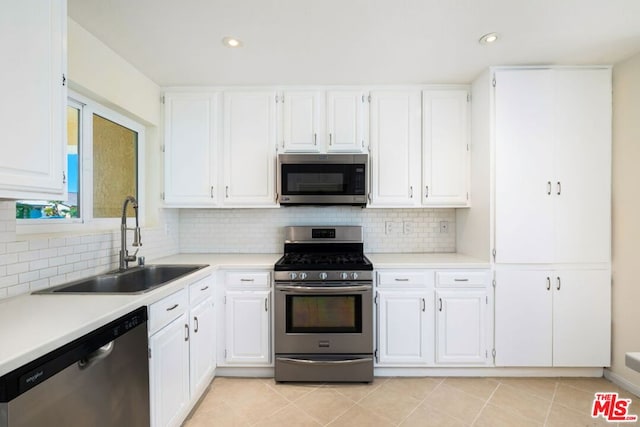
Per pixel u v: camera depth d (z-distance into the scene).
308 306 2.15
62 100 1.21
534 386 2.09
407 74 2.27
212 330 2.13
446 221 2.76
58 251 1.54
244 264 2.21
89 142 1.86
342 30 1.70
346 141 2.44
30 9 1.07
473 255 2.42
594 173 2.13
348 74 2.26
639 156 1.97
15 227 1.34
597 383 2.12
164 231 2.54
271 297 2.21
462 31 1.72
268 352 2.21
